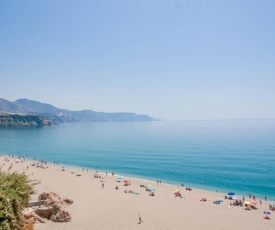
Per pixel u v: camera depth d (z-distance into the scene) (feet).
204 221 132.16
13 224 60.70
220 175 278.26
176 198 178.60
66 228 111.65
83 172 278.87
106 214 136.15
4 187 63.41
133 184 224.12
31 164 310.24
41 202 123.75
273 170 299.58
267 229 124.98
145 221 128.16
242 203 169.99
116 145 575.79
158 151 472.44
